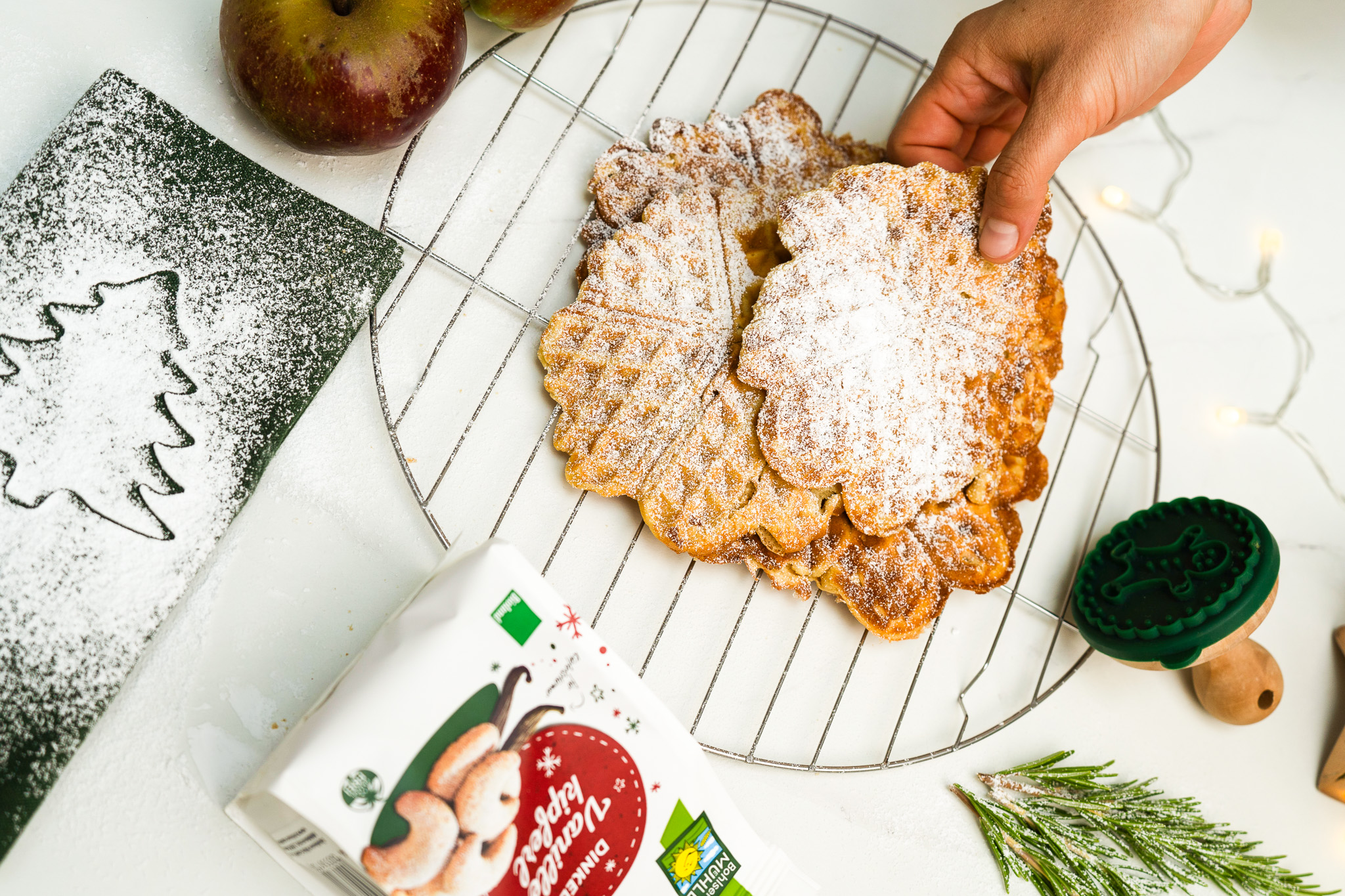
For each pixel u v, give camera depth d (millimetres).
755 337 617
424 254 645
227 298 610
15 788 561
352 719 556
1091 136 644
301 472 622
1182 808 661
